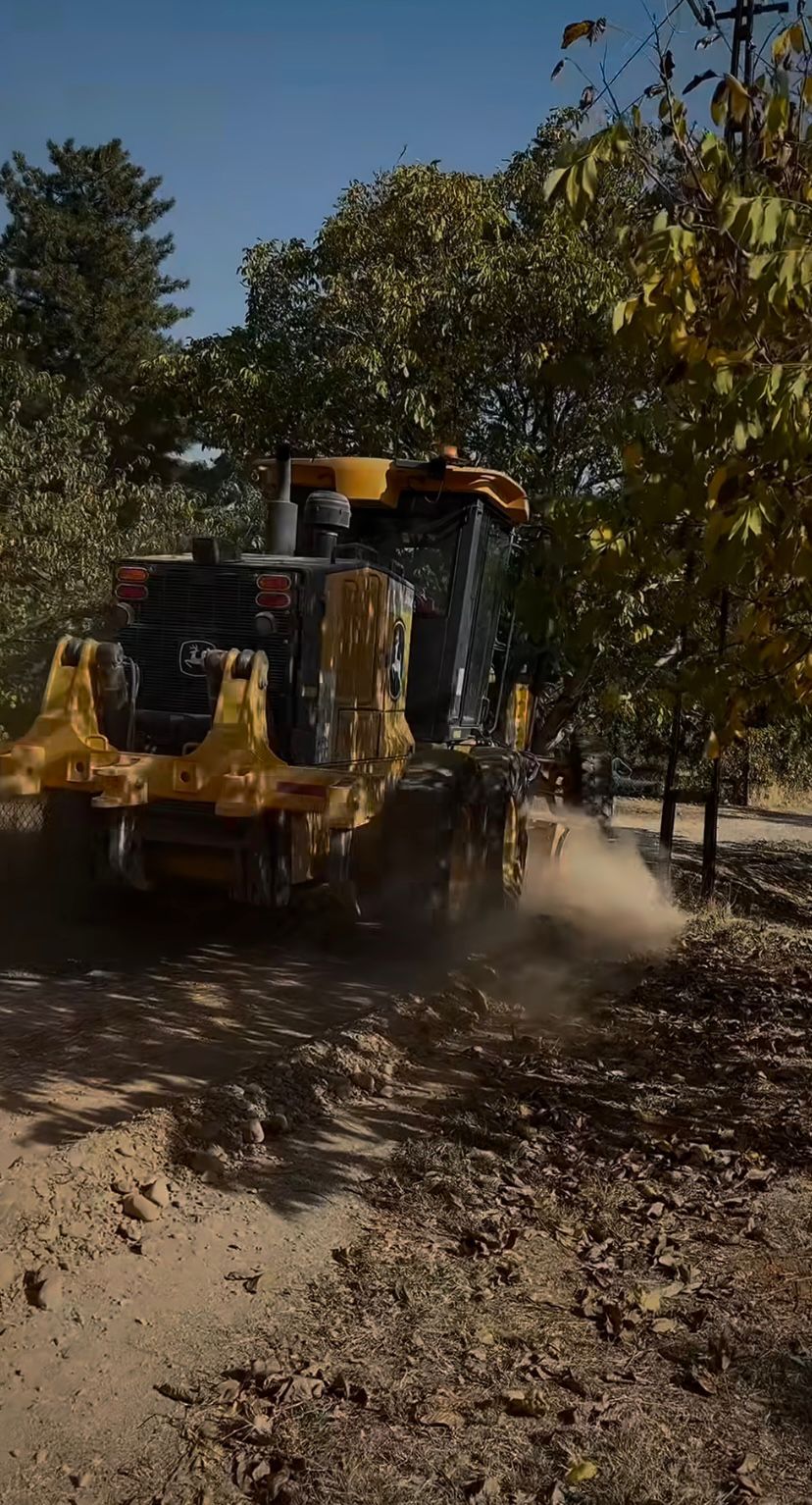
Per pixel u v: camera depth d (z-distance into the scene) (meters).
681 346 4.84
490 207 13.47
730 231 4.29
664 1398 3.55
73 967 7.43
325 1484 3.12
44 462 11.45
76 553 11.15
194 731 7.65
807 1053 6.88
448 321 13.26
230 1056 6.00
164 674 7.81
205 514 14.23
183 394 15.59
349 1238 4.42
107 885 7.71
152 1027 6.36
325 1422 3.37
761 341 4.65
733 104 4.85
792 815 21.44
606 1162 5.23
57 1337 3.71
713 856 11.41
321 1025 6.61
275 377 14.02
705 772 18.33
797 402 4.17
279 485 8.39
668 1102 5.98
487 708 10.10
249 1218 4.48
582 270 12.31
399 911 7.98
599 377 11.72
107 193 44.47
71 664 7.47
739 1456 3.30
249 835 7.18
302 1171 4.89
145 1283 4.02
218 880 7.52
